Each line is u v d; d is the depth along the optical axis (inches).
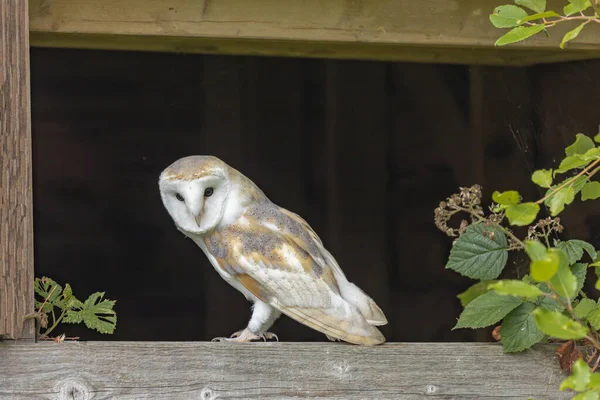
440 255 251.3
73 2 136.6
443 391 123.8
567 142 178.7
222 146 249.0
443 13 144.9
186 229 125.3
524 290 87.6
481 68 207.3
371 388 122.5
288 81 247.1
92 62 241.9
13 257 115.6
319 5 141.4
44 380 115.7
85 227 266.5
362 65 242.1
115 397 117.2
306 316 123.3
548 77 179.6
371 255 251.3
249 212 127.5
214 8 139.1
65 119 258.4
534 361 125.7
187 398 118.8
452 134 232.2
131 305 265.7
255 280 124.6
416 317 249.9
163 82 252.8
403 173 246.1
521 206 96.2
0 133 115.9
